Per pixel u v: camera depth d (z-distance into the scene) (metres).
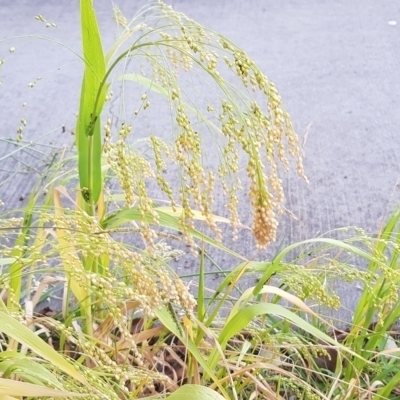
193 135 0.60
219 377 0.82
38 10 2.62
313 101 1.90
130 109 1.77
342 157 1.58
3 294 0.87
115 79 0.73
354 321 0.88
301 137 1.69
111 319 0.82
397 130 1.72
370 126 1.74
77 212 0.67
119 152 0.61
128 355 0.81
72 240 0.66
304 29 2.47
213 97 1.71
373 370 0.90
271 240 0.59
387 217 1.31
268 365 0.78
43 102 1.91
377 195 1.42
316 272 0.88
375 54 2.23
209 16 2.61
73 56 2.23
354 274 0.83
